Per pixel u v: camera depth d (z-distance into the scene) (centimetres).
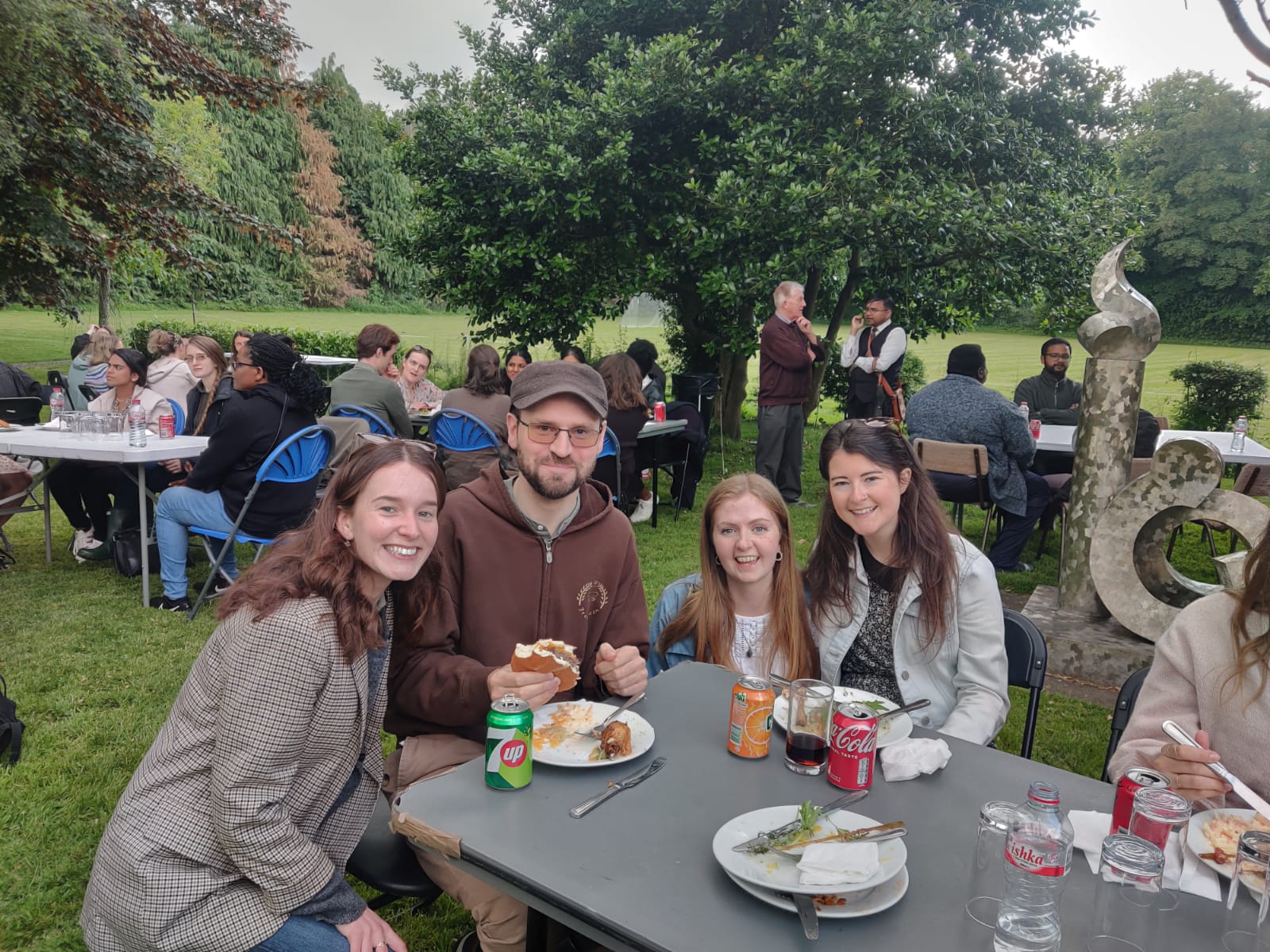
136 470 481
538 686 173
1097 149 1033
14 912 220
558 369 199
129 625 429
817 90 830
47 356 2147
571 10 995
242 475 430
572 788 145
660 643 239
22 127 973
